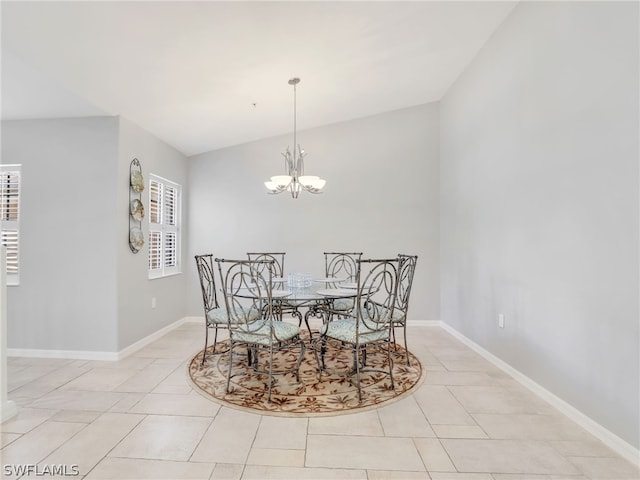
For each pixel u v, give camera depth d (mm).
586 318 2037
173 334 4043
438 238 4504
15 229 3277
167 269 4234
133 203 3400
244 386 2605
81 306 3188
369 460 1729
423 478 1604
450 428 2027
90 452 1775
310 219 4594
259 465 1687
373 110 4418
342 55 2961
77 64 2422
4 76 2516
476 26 2965
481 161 3352
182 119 3572
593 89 1976
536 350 2510
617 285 1822
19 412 2182
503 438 1928
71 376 2775
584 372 2049
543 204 2430
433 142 4516
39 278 3225
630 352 1751
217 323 3158
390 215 4539
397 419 2131
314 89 3484
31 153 3232
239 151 4648
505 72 2904
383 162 4547
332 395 2457
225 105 3473
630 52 1736
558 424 2082
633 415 1734
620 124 1797
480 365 3082
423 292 4504
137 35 2221
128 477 1593
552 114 2330
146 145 3680
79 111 3092
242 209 4641
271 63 2863
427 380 2734
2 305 2109
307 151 4598
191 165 4688
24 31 2062
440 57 3406
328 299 2699
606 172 1888
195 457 1742
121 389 2535
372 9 2439
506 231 2916
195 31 2281
